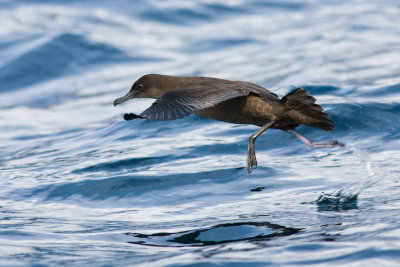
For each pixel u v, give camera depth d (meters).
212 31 25.86
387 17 25.00
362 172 10.91
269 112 8.97
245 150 12.62
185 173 11.40
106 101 19.08
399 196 9.57
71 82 21.34
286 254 7.47
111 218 9.72
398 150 11.90
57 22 25.91
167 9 27.97
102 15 27.14
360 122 13.38
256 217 9.18
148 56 23.30
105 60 22.86
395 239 7.64
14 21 25.78
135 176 11.38
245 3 29.05
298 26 25.52
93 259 7.84
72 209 10.28
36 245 8.43
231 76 19.73
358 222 8.51
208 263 7.34
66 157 13.51
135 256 7.89
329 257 7.27
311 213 9.17
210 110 9.27
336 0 29.11
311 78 17.86
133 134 14.52
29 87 21.00
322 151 12.22
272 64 20.36
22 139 16.05
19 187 11.48
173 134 14.07
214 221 9.18
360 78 17.31
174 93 8.16
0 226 9.34
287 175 11.00
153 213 9.87
